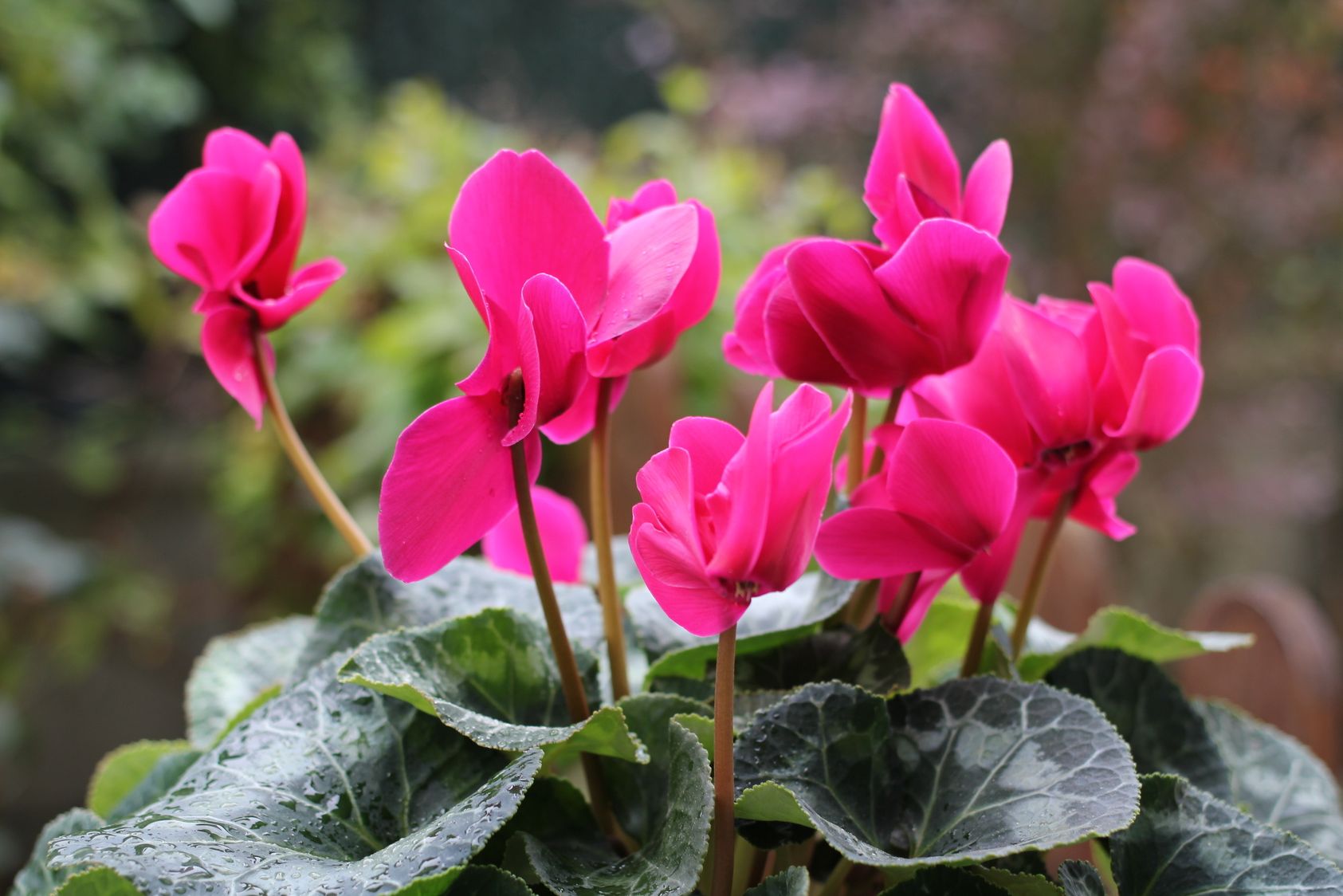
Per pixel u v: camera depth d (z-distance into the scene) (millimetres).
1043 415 469
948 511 447
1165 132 2518
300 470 532
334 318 1606
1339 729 1070
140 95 2543
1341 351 2629
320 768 458
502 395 432
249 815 438
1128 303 494
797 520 401
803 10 3158
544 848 451
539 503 564
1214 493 2529
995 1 2619
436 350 1467
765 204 1976
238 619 2322
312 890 405
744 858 473
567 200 437
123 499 2768
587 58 3811
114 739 2328
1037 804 439
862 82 2723
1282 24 2395
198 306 503
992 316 453
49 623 1962
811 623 489
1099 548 958
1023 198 2707
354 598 524
